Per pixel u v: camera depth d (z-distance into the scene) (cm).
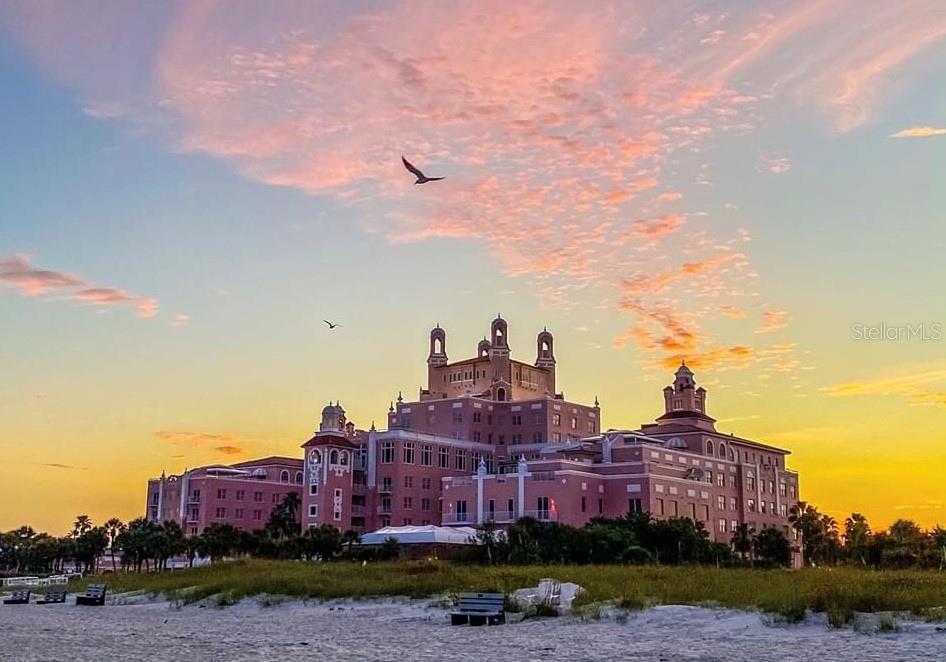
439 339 17600
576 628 3797
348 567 7612
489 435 15612
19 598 6975
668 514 12275
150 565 14825
